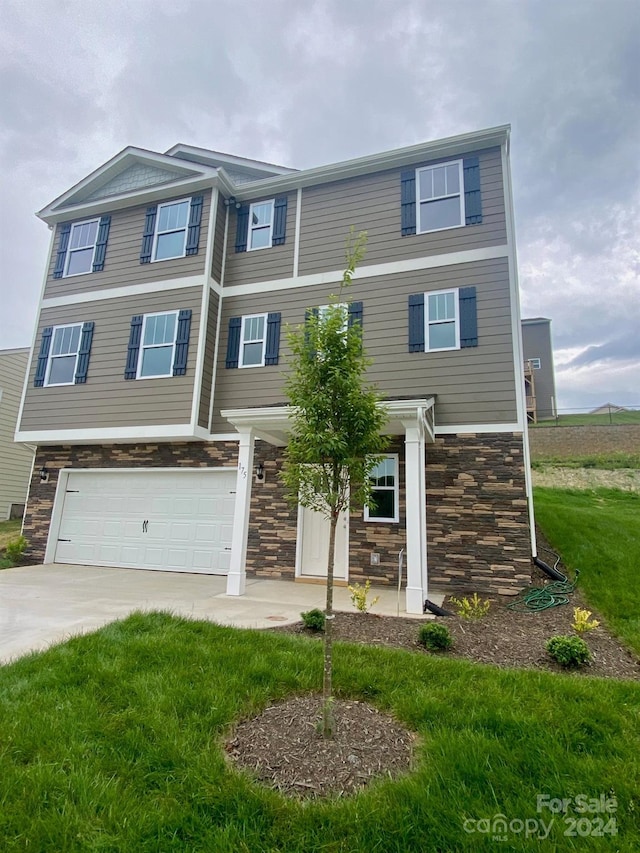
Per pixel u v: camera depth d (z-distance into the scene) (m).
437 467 8.45
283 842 2.06
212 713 3.11
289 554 9.19
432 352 8.86
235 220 11.12
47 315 11.60
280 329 10.09
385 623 5.66
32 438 10.91
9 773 2.43
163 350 10.29
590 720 3.04
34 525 11.26
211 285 10.44
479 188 9.28
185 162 11.09
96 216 11.86
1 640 4.69
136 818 2.17
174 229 10.95
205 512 10.04
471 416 8.45
